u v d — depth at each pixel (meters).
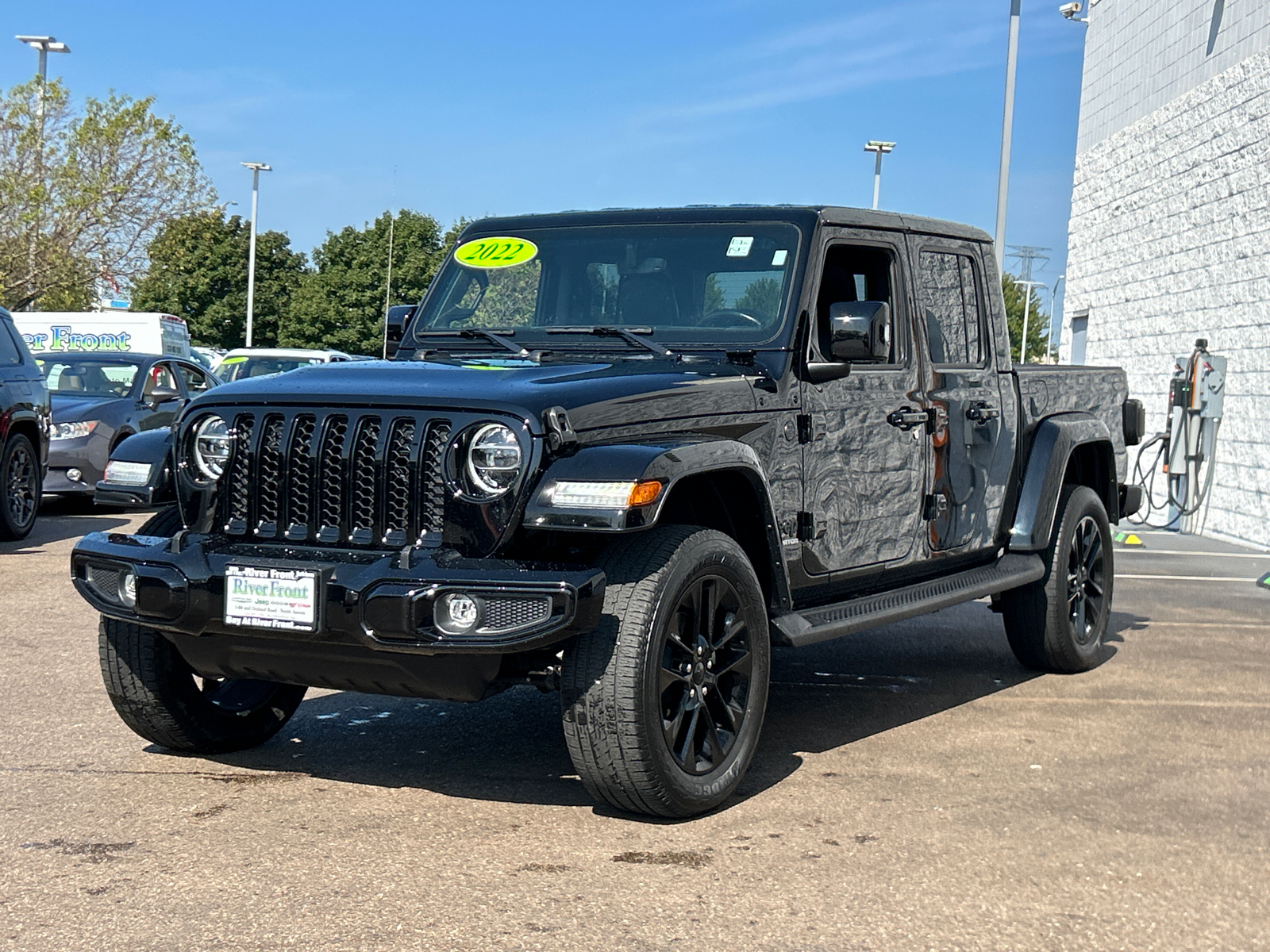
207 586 4.01
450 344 5.24
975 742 5.17
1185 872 3.73
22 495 10.84
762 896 3.52
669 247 5.17
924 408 5.56
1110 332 17.83
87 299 34.22
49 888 3.52
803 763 4.85
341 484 4.06
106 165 30.91
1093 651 6.60
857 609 5.06
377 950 3.15
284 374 4.45
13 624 7.16
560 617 3.73
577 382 4.16
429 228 66.56
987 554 6.20
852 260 5.34
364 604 3.79
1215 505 13.75
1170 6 15.95
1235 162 13.82
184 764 4.72
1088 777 4.66
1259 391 12.95
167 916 3.33
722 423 4.44
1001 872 3.72
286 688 5.05
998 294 6.30
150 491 4.37
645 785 3.98
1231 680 6.36
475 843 3.93
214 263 72.94
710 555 4.15
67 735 5.04
